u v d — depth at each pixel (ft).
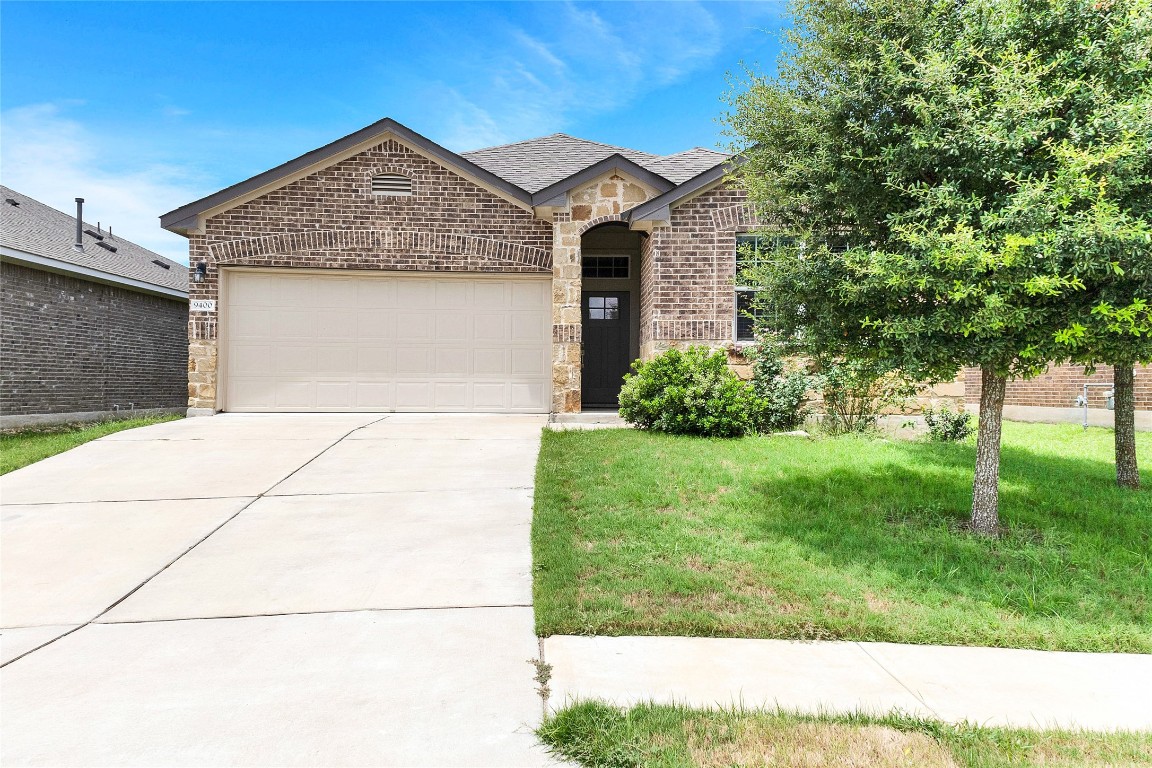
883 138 16.53
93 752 8.82
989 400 18.51
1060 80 15.21
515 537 18.02
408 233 38.06
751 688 10.70
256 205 37.35
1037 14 15.55
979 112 15.02
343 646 12.09
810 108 17.71
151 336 56.13
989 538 17.84
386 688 10.57
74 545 17.53
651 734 9.14
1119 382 23.77
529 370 39.09
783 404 31.81
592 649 12.06
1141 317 14.67
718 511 19.69
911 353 15.93
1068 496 21.84
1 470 25.22
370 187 37.86
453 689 10.55
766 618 13.23
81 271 46.60
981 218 14.64
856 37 16.74
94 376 49.57
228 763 8.60
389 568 15.92
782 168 18.86
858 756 8.71
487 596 14.40
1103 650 12.64
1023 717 10.00
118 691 10.48
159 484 23.17
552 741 9.08
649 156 46.50
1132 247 13.67
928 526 18.90
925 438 31.60
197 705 10.05
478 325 39.01
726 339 34.60
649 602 13.99
